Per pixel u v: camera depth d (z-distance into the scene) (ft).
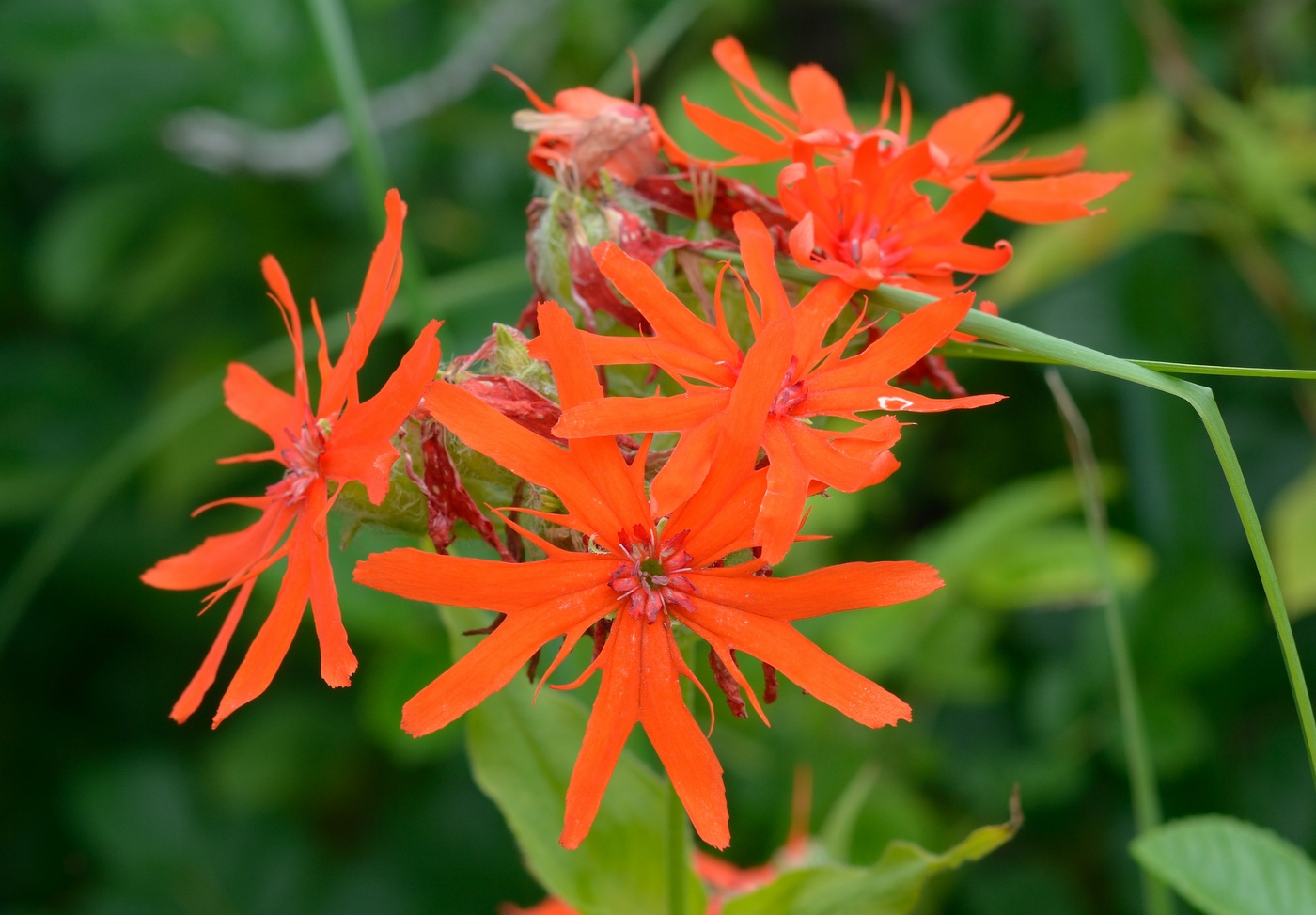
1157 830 0.90
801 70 0.93
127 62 1.41
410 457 0.82
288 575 0.80
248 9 1.42
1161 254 1.36
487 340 0.85
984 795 1.33
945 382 0.89
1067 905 1.35
